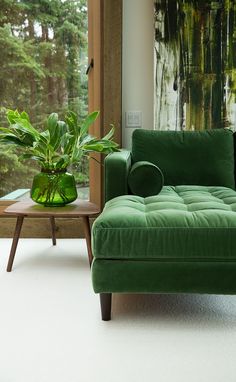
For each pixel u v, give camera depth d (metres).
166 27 2.78
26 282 2.09
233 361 1.35
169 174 2.45
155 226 1.56
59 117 3.03
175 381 1.24
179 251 1.56
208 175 2.45
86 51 2.97
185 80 2.81
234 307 1.79
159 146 2.49
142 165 2.12
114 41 2.80
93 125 2.92
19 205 2.41
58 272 2.24
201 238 1.54
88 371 1.29
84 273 2.23
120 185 2.12
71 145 2.31
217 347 1.44
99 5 2.81
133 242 1.56
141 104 2.90
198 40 2.78
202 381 1.24
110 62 2.81
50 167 2.35
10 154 3.06
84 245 2.79
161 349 1.43
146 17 2.84
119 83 2.83
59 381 1.24
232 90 2.80
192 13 2.76
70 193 2.38
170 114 2.83
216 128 2.82
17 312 1.73
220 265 1.57
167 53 2.80
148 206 1.82
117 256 1.58
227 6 2.75
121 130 2.89
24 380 1.25
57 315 1.70
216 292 1.58
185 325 1.61
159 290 1.59
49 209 2.28
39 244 2.81
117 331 1.56
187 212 1.65
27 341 1.48
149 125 2.92
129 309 1.77
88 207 2.36
